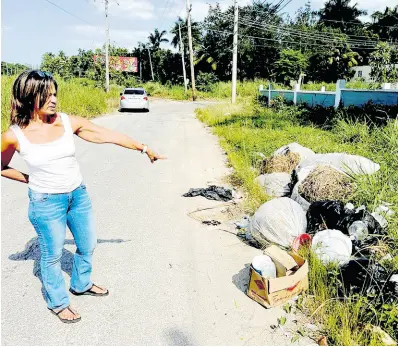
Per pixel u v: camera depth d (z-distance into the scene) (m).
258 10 43.16
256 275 3.37
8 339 2.94
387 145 7.14
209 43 53.91
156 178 7.38
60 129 2.82
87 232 3.18
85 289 3.46
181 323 3.15
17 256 4.24
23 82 2.60
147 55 65.94
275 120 13.78
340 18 58.66
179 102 33.47
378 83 18.94
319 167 5.20
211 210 5.64
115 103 24.33
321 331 3.04
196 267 4.02
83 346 2.88
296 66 38.66
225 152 9.78
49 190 2.79
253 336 3.01
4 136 2.65
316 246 3.75
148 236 4.75
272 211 4.34
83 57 47.06
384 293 3.18
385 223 4.25
